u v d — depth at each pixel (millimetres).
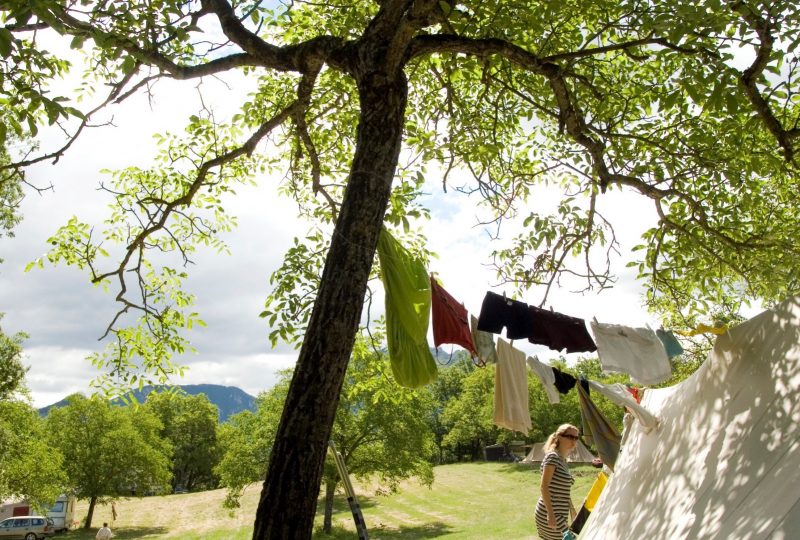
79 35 4918
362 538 6457
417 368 5352
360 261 4762
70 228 8906
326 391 4402
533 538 19844
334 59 5852
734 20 5703
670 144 8609
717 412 5445
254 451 38094
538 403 50469
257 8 6223
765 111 6383
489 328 5582
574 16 7762
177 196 9805
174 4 5672
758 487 4219
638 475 6762
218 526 44000
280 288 8023
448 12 6109
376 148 5125
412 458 36062
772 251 8398
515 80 8633
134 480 51875
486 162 7727
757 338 5246
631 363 5840
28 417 33000
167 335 9148
